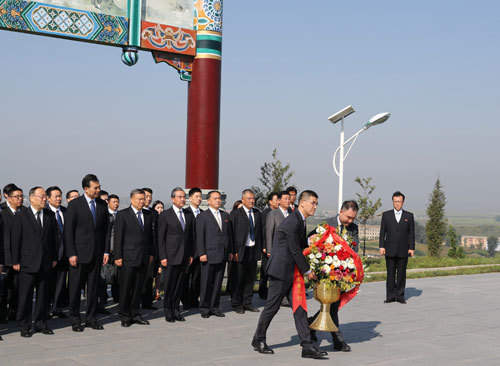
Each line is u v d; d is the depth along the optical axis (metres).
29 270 7.90
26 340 7.68
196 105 12.88
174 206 9.45
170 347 7.35
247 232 10.12
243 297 10.20
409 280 14.89
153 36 12.37
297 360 6.72
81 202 8.45
